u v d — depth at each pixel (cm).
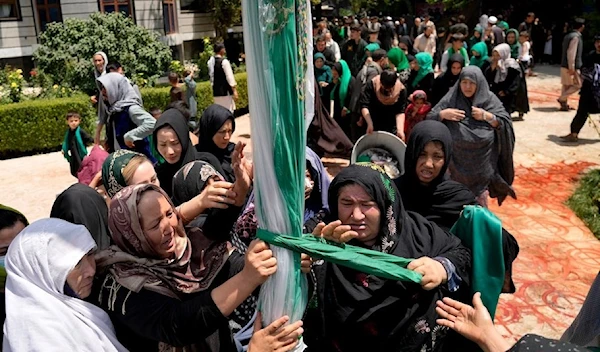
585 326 179
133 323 171
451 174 450
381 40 1587
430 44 1312
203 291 181
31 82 1178
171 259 180
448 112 436
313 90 158
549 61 1678
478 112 429
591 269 470
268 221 158
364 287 193
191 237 192
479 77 438
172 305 169
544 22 1908
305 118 156
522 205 611
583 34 1681
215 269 186
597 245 514
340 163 774
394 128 581
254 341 163
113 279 176
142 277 172
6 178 799
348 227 167
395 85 561
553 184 671
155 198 178
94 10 1468
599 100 801
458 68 639
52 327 166
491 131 436
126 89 544
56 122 934
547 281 451
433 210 284
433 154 278
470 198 285
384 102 569
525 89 955
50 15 1484
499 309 414
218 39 1548
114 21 1227
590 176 665
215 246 191
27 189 747
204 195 198
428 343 195
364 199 194
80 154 617
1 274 199
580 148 810
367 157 392
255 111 150
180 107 506
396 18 2344
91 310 175
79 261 174
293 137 153
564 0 1870
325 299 197
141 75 1212
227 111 391
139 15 1509
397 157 391
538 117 1003
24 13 1480
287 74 148
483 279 202
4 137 902
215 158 380
